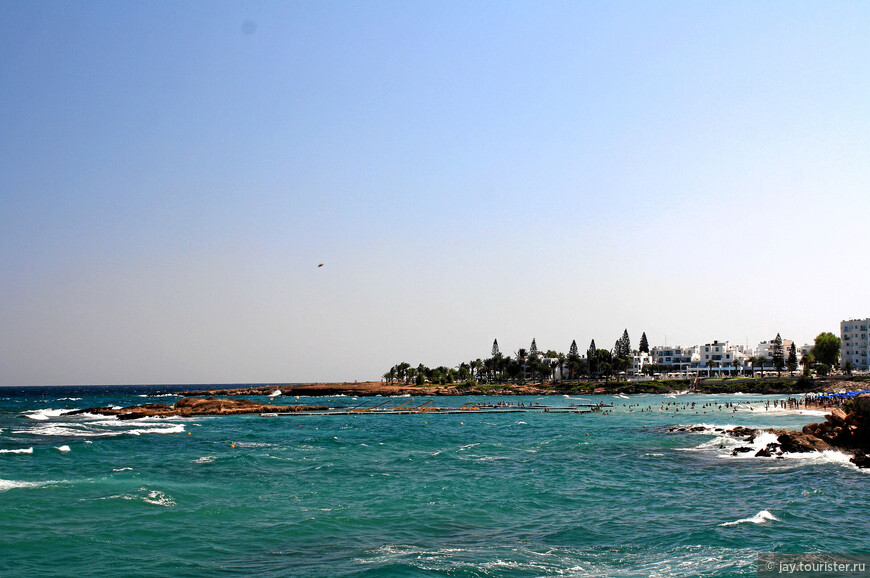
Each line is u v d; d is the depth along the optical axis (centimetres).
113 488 4812
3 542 3359
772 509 4197
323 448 7794
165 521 3872
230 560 3167
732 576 2898
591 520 4016
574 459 6669
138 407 14775
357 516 4097
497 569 3031
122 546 3359
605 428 10556
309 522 3925
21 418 13475
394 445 8200
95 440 8631
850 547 3328
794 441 6794
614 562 3152
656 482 5288
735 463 6259
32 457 6675
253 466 6131
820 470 5688
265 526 3819
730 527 3766
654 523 3925
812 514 4053
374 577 2889
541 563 3134
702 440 8306
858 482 5100
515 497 4697
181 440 8725
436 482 5294
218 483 5159
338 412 14812
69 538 3462
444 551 3334
